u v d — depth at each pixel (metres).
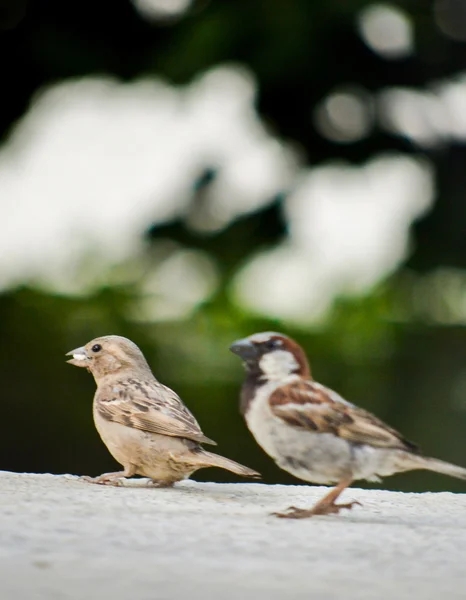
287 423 7.02
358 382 17.42
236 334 17.61
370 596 5.00
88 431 16.52
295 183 18.59
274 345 7.24
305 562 5.62
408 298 18.34
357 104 18.22
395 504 8.01
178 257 18.50
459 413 17.36
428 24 17.45
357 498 8.30
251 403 7.19
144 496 7.66
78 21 17.80
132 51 17.97
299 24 16.58
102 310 17.61
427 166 18.58
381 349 17.72
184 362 17.11
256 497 8.01
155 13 17.80
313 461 7.04
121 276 18.11
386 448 6.96
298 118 18.19
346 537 6.33
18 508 6.75
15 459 16.53
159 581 5.08
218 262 18.44
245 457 16.41
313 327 17.94
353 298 18.11
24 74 18.05
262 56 16.88
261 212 18.50
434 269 18.34
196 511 7.05
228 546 5.91
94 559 5.47
